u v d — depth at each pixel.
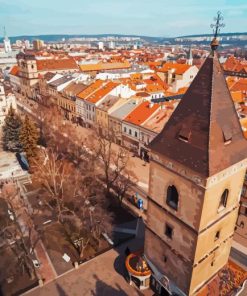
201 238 27.50
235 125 26.55
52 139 80.12
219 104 24.86
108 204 55.44
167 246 31.83
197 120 25.11
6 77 185.50
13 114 81.00
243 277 34.31
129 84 115.88
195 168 24.42
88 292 37.88
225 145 25.34
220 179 25.42
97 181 60.44
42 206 55.34
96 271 41.12
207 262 30.66
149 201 32.53
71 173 62.62
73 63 164.25
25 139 66.81
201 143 24.55
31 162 67.44
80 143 79.19
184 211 27.61
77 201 54.28
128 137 82.94
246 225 51.19
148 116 79.12
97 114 96.31
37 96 138.88
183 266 30.31
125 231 49.53
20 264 40.44
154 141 29.12
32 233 47.25
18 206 51.12
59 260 43.00
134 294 37.56
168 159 27.19
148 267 36.72
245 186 52.03
